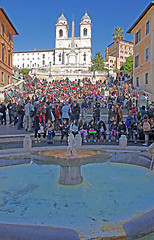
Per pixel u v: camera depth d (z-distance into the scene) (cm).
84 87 3609
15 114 1595
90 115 1998
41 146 1004
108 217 366
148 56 3041
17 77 4488
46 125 1128
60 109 1584
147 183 545
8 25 3591
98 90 3008
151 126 1146
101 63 8156
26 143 886
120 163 762
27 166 720
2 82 3338
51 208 403
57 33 9612
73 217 367
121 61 11006
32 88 3438
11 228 284
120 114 1303
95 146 991
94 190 498
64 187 516
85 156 525
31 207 409
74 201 436
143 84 3184
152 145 720
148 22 3036
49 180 571
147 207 409
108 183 546
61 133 1162
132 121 1212
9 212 386
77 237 282
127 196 463
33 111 1323
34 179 580
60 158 495
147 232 306
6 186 523
